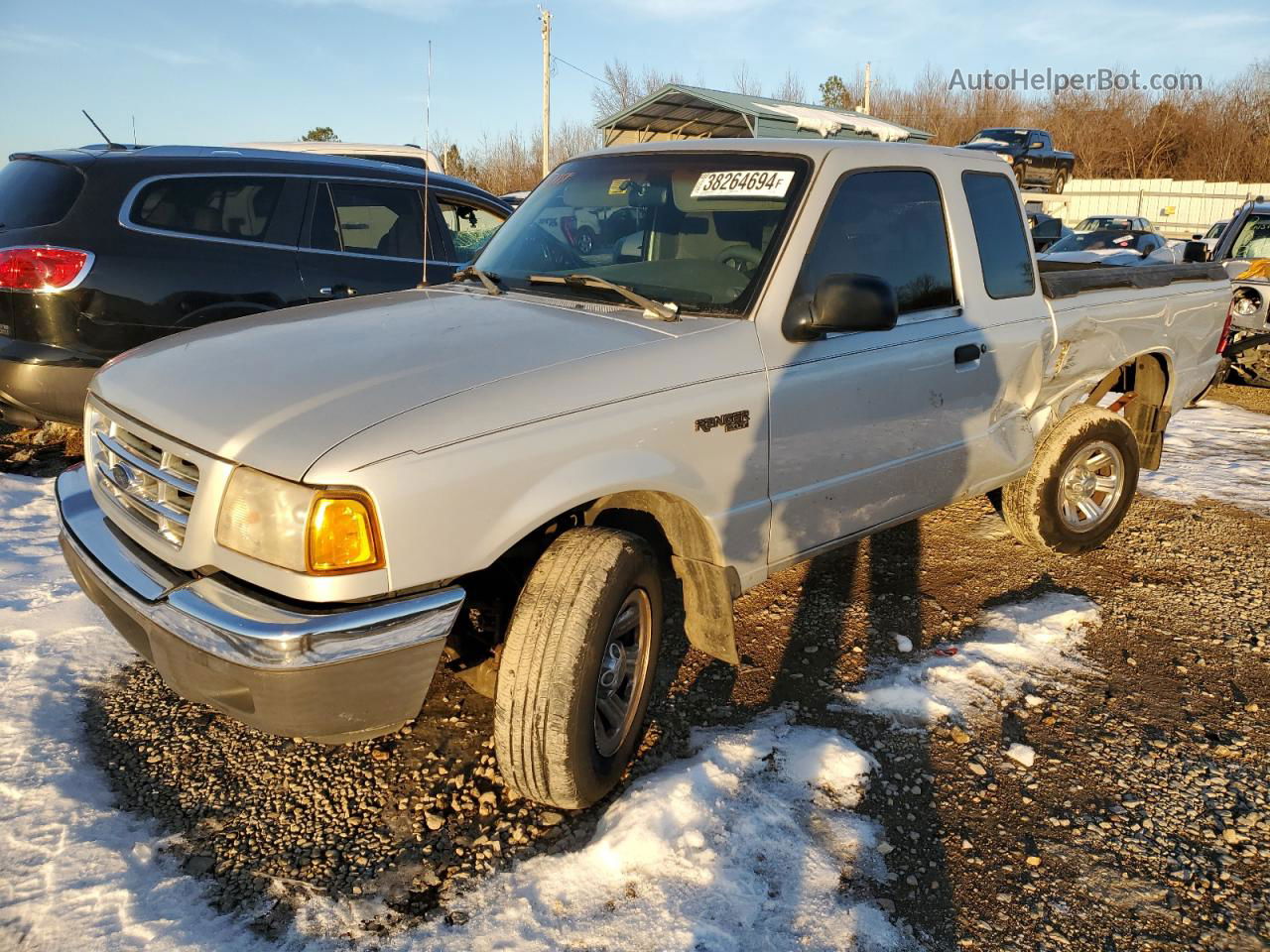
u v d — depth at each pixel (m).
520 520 2.33
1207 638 3.95
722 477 2.84
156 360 2.76
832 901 2.37
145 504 2.45
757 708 3.26
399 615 2.17
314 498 2.10
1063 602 4.20
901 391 3.43
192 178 5.32
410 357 2.55
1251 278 9.66
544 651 2.41
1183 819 2.79
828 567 4.51
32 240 4.86
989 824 2.73
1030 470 4.43
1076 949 2.29
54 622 3.53
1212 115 43.66
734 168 3.38
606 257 3.40
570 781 2.49
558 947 2.18
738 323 2.95
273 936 2.20
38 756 2.76
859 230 3.34
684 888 2.38
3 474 5.27
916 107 45.28
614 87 30.36
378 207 6.05
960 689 3.43
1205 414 8.62
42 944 2.11
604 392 2.54
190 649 2.19
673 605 3.99
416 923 2.26
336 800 2.71
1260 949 2.31
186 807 2.65
